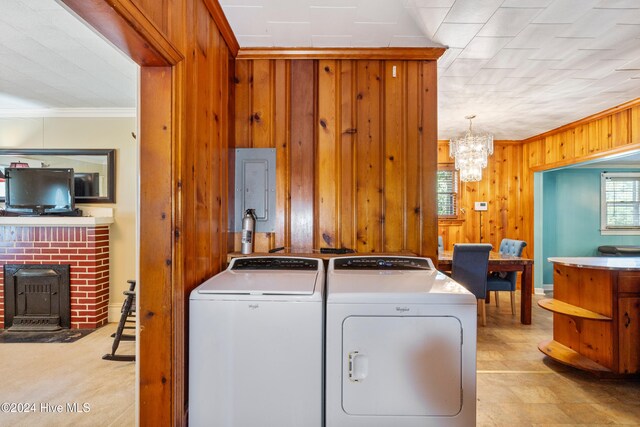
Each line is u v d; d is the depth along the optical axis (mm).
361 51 2301
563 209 5773
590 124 4082
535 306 4582
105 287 3586
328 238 2328
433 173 2340
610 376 2443
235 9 1877
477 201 5473
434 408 1441
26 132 3672
